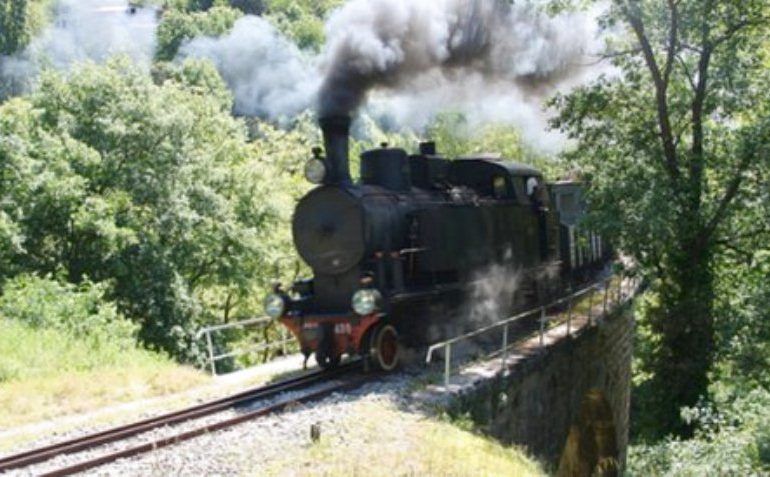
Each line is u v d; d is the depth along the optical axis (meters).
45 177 20.28
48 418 11.34
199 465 8.64
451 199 15.49
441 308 14.84
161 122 22.45
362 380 12.74
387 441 9.63
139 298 21.14
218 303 27.86
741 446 11.74
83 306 17.86
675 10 15.21
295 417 10.55
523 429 13.92
